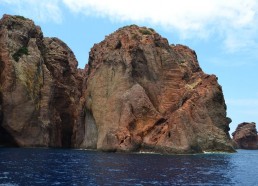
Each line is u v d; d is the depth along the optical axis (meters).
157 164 62.44
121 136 94.19
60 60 129.00
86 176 45.50
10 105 105.38
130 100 99.62
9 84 105.81
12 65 107.31
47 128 111.56
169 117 97.38
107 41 119.06
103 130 102.62
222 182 43.91
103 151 96.50
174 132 90.56
